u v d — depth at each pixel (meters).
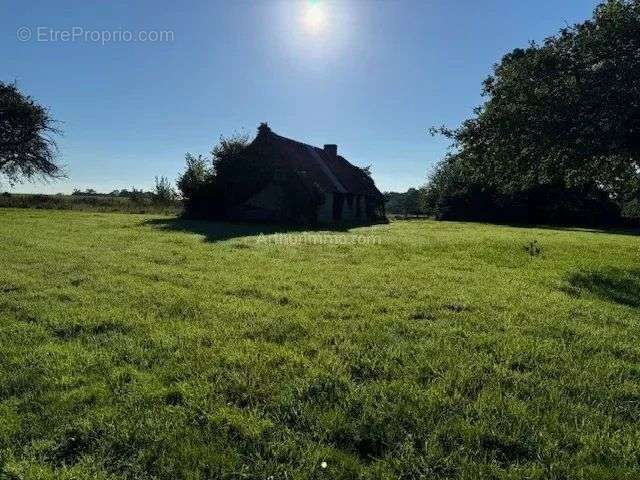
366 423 4.15
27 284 9.73
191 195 36.31
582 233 36.59
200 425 4.15
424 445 3.83
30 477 3.35
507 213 58.41
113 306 8.17
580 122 17.19
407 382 5.06
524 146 19.06
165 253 15.16
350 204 46.59
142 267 12.27
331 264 13.88
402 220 59.50
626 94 16.03
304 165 39.59
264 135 36.75
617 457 3.75
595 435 4.02
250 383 4.97
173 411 4.34
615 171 21.42
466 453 3.76
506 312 8.43
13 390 4.77
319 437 3.99
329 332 6.88
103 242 17.86
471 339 6.64
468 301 9.19
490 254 17.72
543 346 6.45
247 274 11.70
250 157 35.44
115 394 4.66
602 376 5.44
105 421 4.13
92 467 3.50
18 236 18.98
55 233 20.89
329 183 40.62
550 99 17.75
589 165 21.09
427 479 3.44
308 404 4.50
